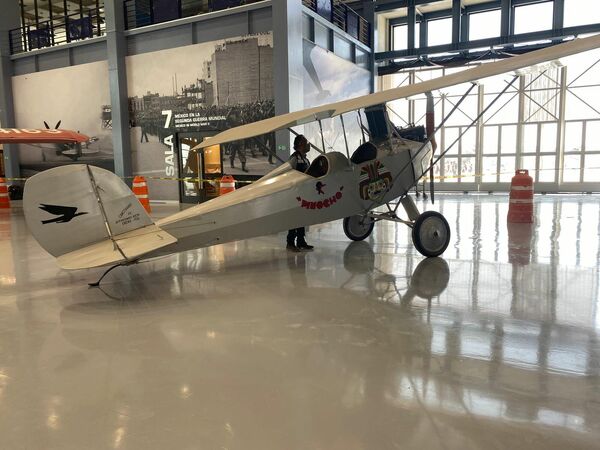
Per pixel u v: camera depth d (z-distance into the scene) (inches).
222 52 472.7
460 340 119.3
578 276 180.5
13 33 636.7
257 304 154.9
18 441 78.9
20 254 255.6
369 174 224.5
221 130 486.6
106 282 190.1
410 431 79.1
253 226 195.6
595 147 605.9
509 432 78.4
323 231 311.7
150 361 110.8
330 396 91.9
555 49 156.9
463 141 676.7
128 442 77.9
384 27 711.7
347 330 128.5
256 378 100.5
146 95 527.5
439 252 220.8
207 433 80.0
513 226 311.7
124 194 174.1
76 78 576.7
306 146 225.1
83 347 120.7
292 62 417.4
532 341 117.8
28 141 474.6
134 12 535.2
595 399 88.8
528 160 644.7
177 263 223.1
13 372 106.3
